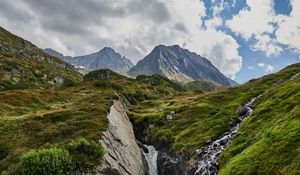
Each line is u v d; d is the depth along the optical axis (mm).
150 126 96812
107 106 80875
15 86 129000
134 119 104312
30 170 43281
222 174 47219
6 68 152125
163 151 80812
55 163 44531
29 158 44750
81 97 111375
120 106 95938
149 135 92312
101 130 60844
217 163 56125
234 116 82812
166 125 94750
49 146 52469
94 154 50469
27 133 59875
